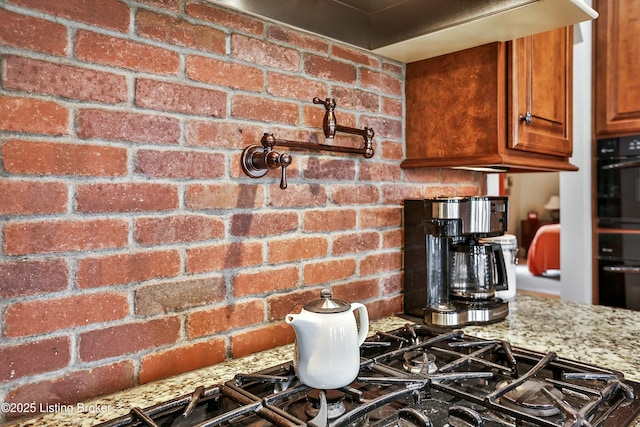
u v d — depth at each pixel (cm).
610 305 242
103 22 91
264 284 118
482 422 78
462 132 141
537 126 145
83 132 88
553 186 745
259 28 116
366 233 144
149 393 92
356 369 88
